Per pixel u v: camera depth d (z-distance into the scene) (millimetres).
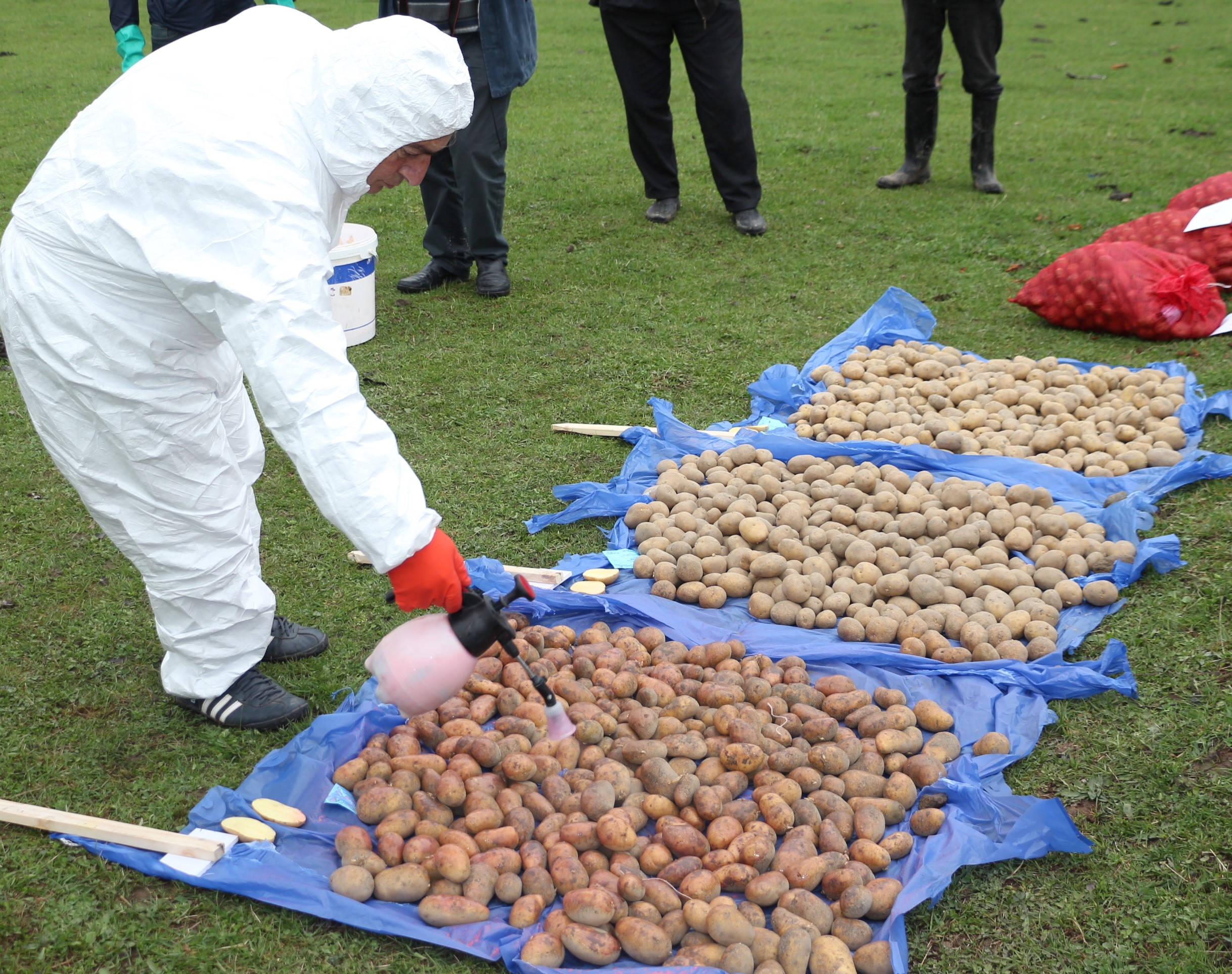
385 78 2365
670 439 4602
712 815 2629
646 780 2730
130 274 2377
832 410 4738
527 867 2502
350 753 2904
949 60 14125
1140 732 2957
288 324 2229
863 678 3248
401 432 4809
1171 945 2340
